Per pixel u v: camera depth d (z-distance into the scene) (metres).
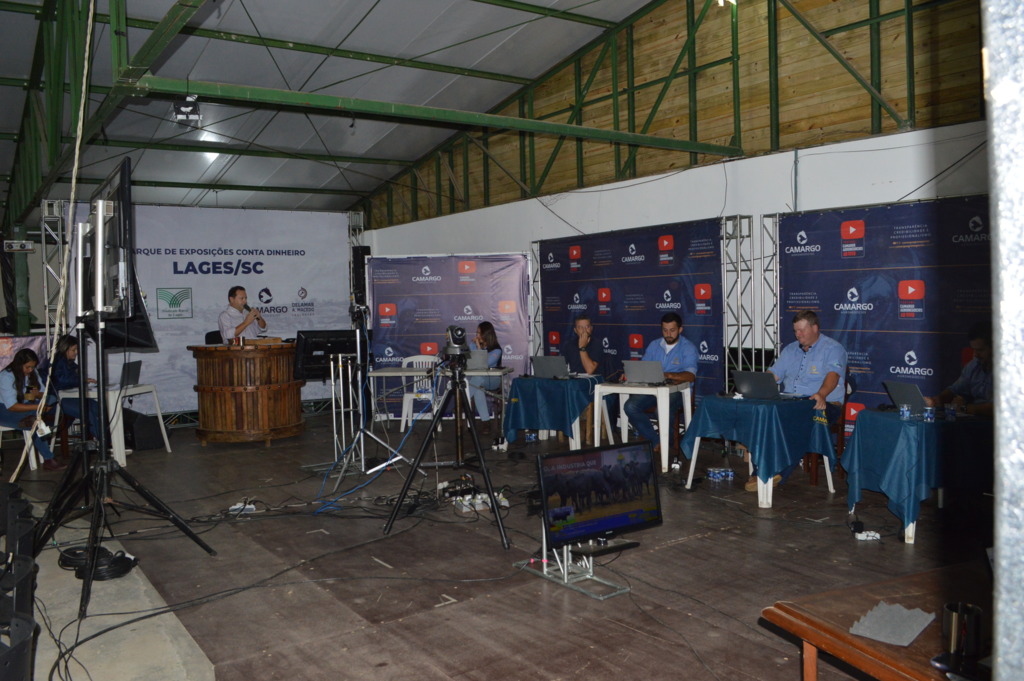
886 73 6.52
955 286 5.75
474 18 7.98
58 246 8.34
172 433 9.23
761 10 7.43
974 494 5.05
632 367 6.71
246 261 10.36
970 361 5.59
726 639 3.22
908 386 4.86
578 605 3.62
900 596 1.80
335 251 10.98
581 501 3.66
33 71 7.73
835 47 6.83
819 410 5.67
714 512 5.22
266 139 10.07
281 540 4.77
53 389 7.34
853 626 1.62
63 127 8.48
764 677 2.89
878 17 6.52
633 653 3.11
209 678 2.87
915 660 1.47
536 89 9.93
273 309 10.57
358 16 7.50
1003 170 0.54
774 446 5.29
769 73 7.38
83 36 5.84
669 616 3.47
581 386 6.99
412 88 9.35
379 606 3.67
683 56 8.11
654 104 8.45
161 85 4.97
